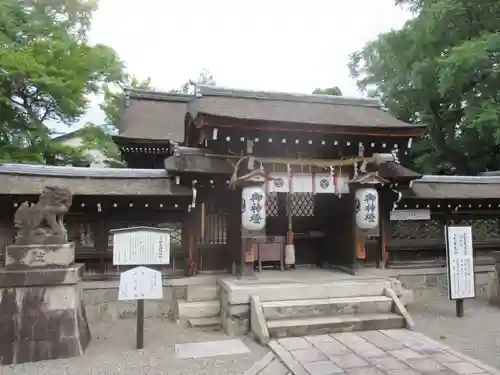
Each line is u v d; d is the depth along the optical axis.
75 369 6.16
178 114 17.78
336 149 10.20
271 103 11.49
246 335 7.99
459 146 18.72
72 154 17.72
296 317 8.01
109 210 9.41
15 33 16.45
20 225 6.91
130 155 15.37
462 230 9.24
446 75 14.61
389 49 18.64
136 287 7.20
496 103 14.94
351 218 9.99
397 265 11.07
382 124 10.14
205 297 9.27
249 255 9.29
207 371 6.11
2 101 14.48
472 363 6.17
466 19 16.42
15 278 6.56
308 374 5.77
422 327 8.30
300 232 11.42
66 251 6.94
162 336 7.94
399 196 10.21
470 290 9.11
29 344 6.50
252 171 8.60
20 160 14.44
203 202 9.95
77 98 15.87
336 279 9.25
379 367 6.02
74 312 6.86
